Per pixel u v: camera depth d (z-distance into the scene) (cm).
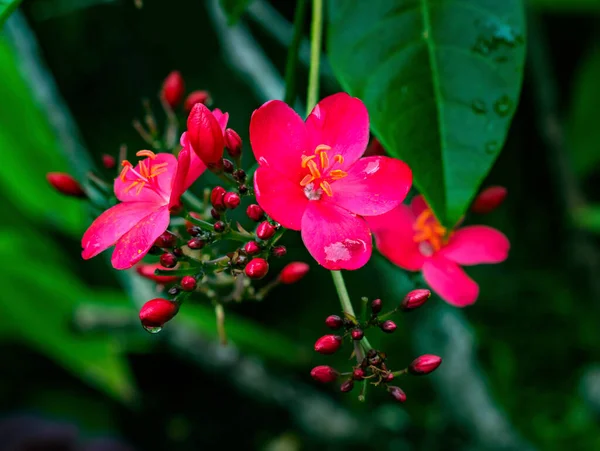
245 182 27
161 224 26
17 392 52
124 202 27
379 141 28
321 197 27
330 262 26
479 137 27
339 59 28
